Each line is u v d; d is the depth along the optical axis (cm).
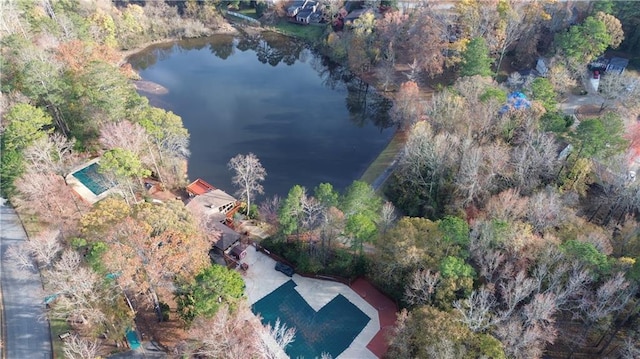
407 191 8862
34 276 6719
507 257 5928
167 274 5266
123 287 5194
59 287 5497
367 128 11788
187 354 5194
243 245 7456
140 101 9056
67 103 9069
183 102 12644
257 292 6712
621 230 6706
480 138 8575
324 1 16112
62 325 6028
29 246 6250
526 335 4791
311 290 6781
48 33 11206
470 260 6131
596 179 8150
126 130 8006
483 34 12075
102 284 5362
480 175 7694
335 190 9506
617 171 7600
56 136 8538
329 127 11781
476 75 9956
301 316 6369
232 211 8556
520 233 5975
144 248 5103
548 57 12262
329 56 15188
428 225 6312
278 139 11194
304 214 7212
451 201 8144
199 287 5219
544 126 8469
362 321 6325
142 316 6156
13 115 7712
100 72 8494
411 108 10581
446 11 13100
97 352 5656
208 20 17388
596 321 5334
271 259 7325
